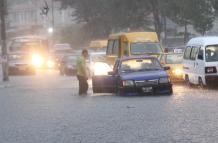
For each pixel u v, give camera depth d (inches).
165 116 1099.9
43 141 868.0
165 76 1587.1
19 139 898.7
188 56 1898.4
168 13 3863.2
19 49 3572.8
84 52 1754.4
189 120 1028.5
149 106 1294.3
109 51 2481.5
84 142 842.2
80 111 1266.0
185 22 3932.1
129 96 1581.0
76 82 2458.2
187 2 3779.5
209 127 935.0
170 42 4579.2
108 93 1753.2
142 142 816.3
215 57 1727.4
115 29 4675.2
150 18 4468.5
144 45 2267.5
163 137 852.0
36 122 1107.3
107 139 857.5
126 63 1658.5
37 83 2506.2
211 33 4463.6
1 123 1117.1
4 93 2010.3
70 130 973.2
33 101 1610.5
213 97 1461.6
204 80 1727.4
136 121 1047.0
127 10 4281.5
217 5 3690.9
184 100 1405.0
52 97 1724.9
